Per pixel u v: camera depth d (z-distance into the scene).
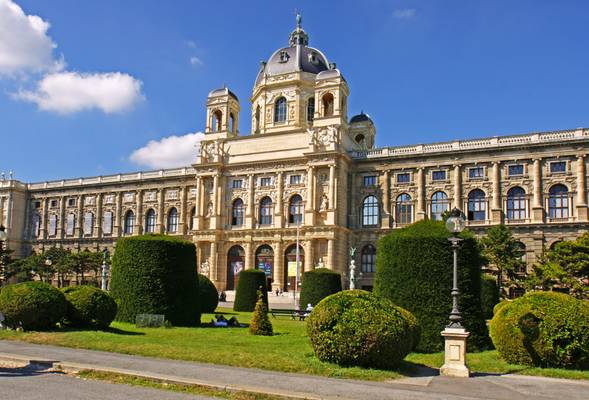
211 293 55.97
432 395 18.23
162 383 19.34
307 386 18.97
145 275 39.12
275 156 90.38
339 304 23.16
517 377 22.41
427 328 28.64
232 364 23.25
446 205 82.19
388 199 85.88
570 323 23.97
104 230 111.19
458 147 82.25
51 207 118.38
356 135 101.44
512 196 78.38
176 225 104.25
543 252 64.31
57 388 18.12
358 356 22.11
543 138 77.00
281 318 52.62
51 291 31.98
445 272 29.30
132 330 34.97
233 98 99.50
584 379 22.39
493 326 26.16
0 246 42.22
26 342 28.44
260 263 89.44
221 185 94.06
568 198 74.62
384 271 30.61
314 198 84.81
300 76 98.12
